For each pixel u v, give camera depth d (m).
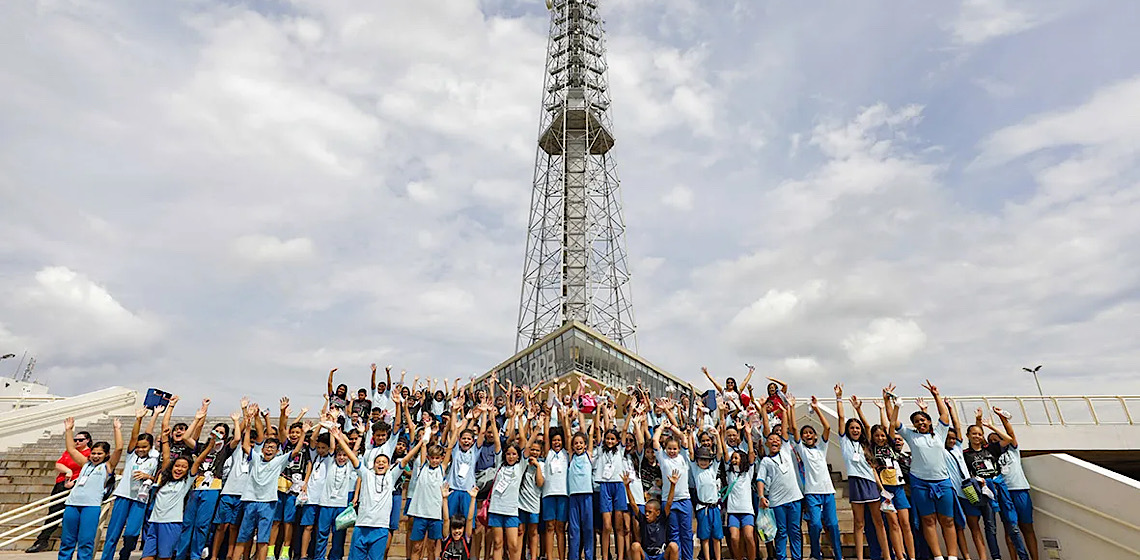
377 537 9.82
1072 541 10.12
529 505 10.66
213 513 10.41
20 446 20.05
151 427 10.70
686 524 10.27
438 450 10.73
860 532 10.27
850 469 10.42
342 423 14.33
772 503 10.52
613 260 51.47
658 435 11.09
